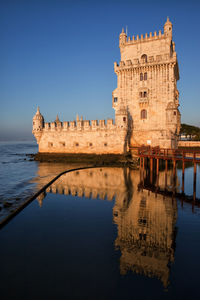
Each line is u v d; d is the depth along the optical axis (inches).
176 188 1094.4
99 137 1948.8
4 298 361.1
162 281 410.6
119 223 673.6
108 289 385.4
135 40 2030.0
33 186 1048.8
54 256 489.7
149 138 1916.8
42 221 682.8
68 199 908.0
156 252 512.7
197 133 3649.1
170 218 709.9
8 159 2396.7
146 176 1382.9
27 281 405.1
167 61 1809.8
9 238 570.3
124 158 1806.1
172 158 1082.1
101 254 501.4
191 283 406.9
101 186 1121.4
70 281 406.6
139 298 366.0
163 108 1865.2
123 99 2007.9
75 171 1535.4
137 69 1939.0
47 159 2057.1
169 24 1888.5
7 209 736.3
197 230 626.2
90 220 695.1
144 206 827.4
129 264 465.1
